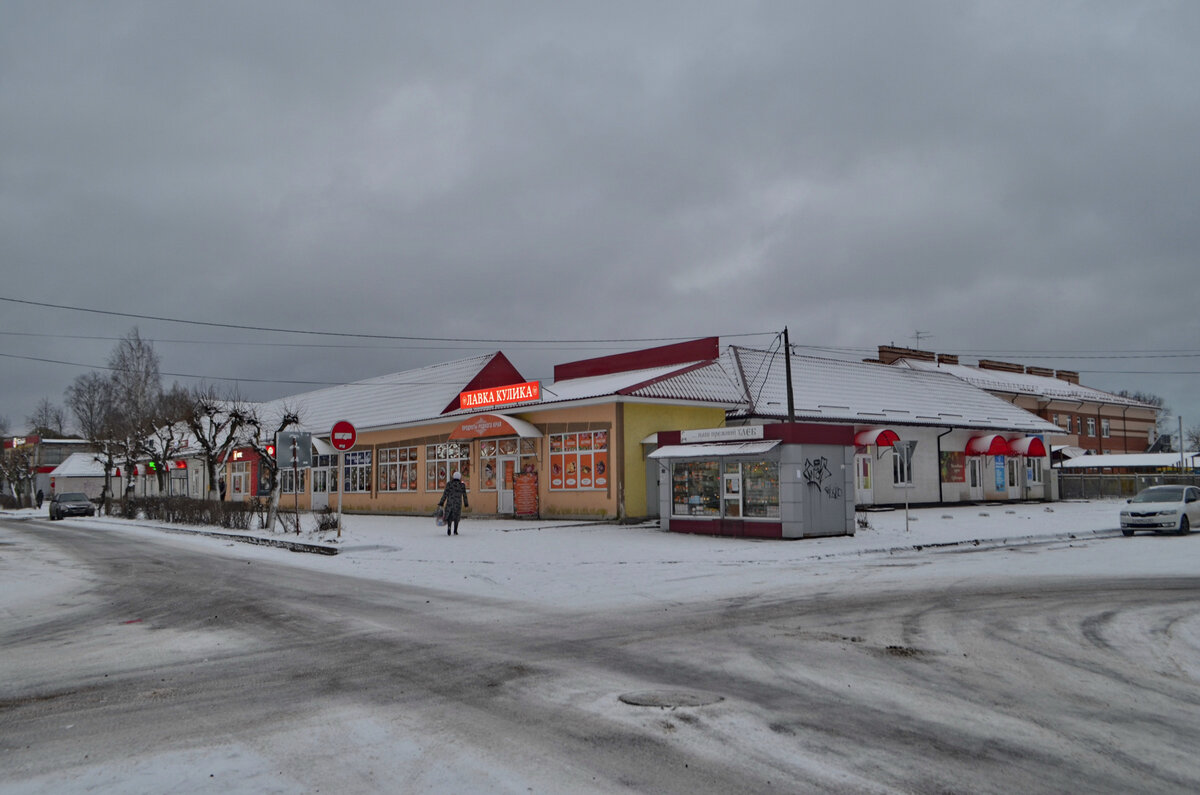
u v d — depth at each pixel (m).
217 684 7.75
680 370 31.58
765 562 17.81
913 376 44.56
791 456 21.95
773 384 35.44
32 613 12.33
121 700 7.25
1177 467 53.41
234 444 42.22
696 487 24.22
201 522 31.12
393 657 8.75
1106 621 10.88
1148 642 9.58
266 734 6.18
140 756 5.74
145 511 36.94
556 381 40.84
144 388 56.53
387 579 15.55
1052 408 59.72
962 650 9.07
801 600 12.62
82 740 6.12
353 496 42.91
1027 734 6.13
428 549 20.75
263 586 14.68
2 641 10.16
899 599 12.70
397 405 41.47
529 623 10.73
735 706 6.81
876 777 5.23
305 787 5.12
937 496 39.41
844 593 13.34
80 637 10.33
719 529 23.44
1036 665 8.39
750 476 22.92
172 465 53.84
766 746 5.82
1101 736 6.11
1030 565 17.34
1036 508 37.22
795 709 6.73
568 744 5.87
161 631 10.61
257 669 8.33
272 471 27.17
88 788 5.16
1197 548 20.70
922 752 5.71
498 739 5.99
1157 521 24.53
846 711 6.68
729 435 23.28
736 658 8.62
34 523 39.16
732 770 5.35
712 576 15.57
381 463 40.88
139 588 14.80
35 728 6.45
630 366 37.19
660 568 16.81
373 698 7.14
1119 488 47.69
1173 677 7.95
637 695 7.16
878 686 7.49
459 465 35.47
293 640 9.77
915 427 38.69
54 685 7.87
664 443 25.30
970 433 41.41
